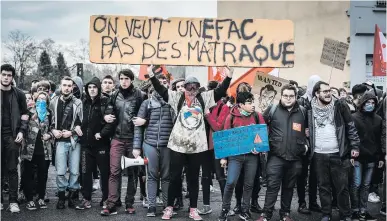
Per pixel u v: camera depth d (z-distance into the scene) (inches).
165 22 273.7
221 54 276.8
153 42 273.0
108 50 270.7
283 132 256.8
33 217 266.7
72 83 284.8
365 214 275.9
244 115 260.8
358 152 257.1
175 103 262.8
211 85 314.5
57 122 282.0
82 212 279.6
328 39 355.9
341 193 259.8
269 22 279.3
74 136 282.7
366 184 276.7
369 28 628.4
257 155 262.7
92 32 270.4
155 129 267.4
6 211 279.9
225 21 277.0
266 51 279.1
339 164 258.4
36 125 286.7
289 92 257.1
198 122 260.5
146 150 267.7
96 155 282.5
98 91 281.3
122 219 265.0
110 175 275.1
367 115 277.7
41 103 288.7
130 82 276.2
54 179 408.5
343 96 338.6
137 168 297.4
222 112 279.4
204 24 275.9
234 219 272.1
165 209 267.9
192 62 275.0
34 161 289.1
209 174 280.4
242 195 284.7
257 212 288.8
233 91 410.0
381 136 278.2
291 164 259.0
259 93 372.2
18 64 1391.5
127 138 274.4
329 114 259.0
